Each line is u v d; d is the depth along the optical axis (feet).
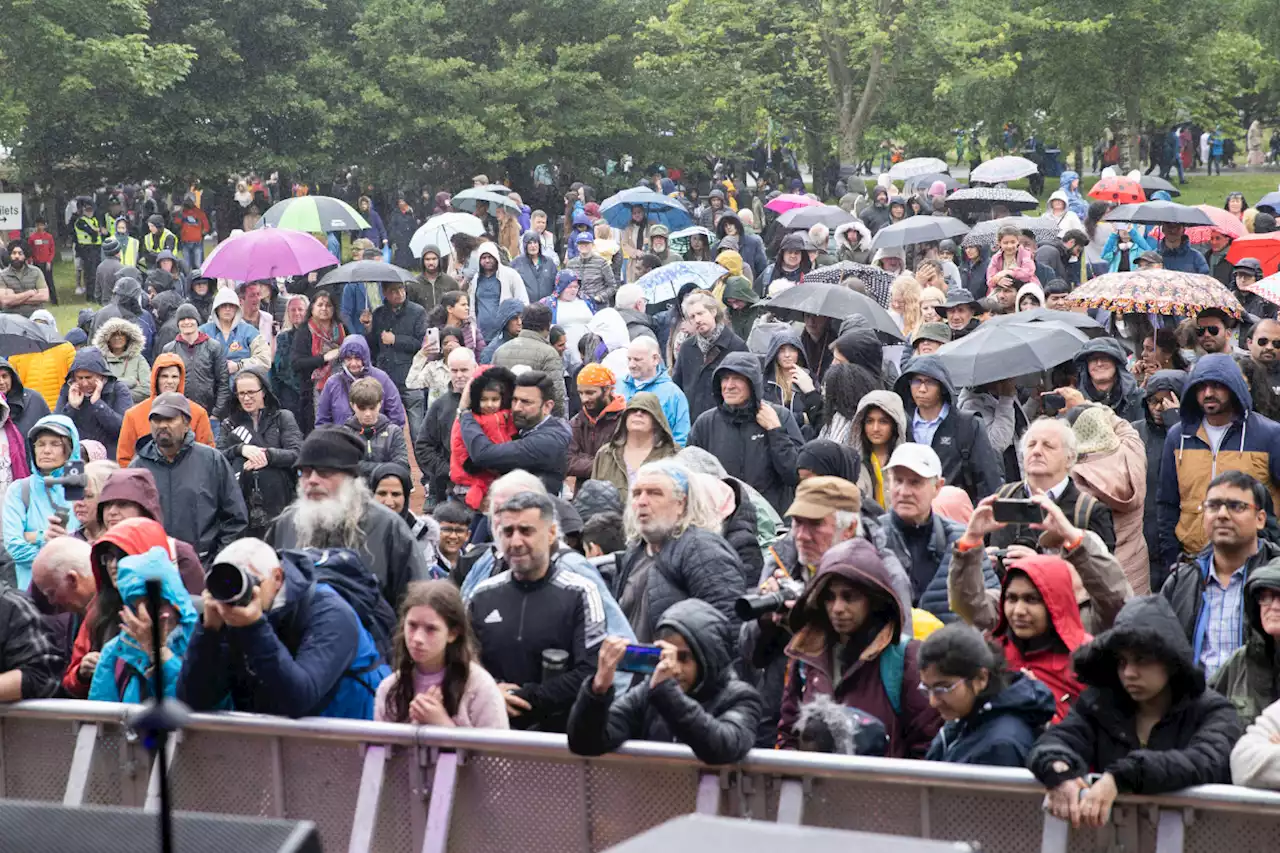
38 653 37.01
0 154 248.73
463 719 34.83
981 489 58.59
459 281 114.11
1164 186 160.66
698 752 31.37
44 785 36.58
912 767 30.81
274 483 68.69
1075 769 29.60
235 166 236.43
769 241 171.73
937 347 76.38
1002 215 158.81
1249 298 97.81
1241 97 322.75
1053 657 36.70
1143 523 57.72
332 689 35.88
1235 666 38.32
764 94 265.75
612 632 38.04
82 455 66.03
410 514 56.65
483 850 33.35
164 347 91.91
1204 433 55.26
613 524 48.26
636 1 261.65
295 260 102.37
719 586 41.14
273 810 34.24
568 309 108.99
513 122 241.14
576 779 32.94
